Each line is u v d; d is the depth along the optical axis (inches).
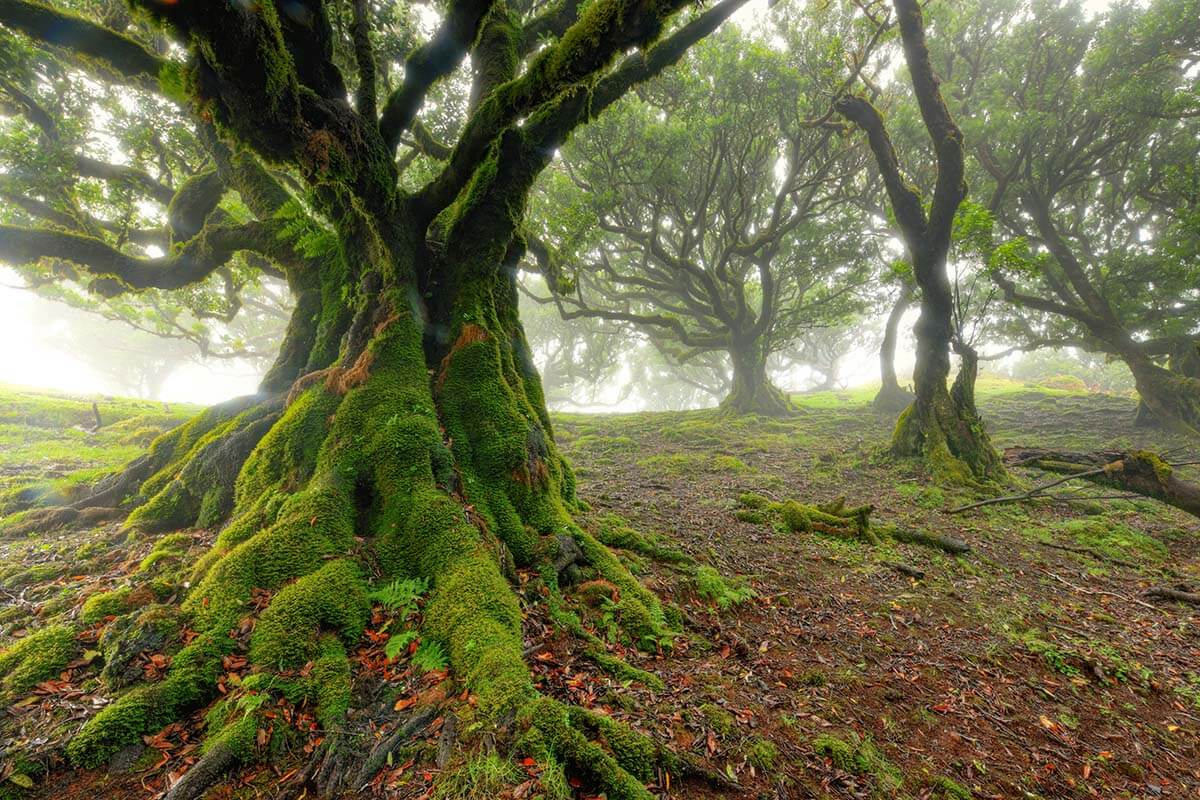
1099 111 603.8
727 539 295.4
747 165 746.8
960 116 703.7
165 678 123.4
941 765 139.8
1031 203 745.0
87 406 545.3
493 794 97.9
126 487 255.9
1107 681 188.9
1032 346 871.7
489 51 306.7
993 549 327.9
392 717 120.9
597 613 180.9
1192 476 547.5
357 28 212.8
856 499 444.1
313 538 172.9
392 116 227.0
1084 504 429.7
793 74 597.0
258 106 161.2
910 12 412.2
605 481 465.4
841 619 217.9
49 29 182.7
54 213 373.4
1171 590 268.5
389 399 219.1
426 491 192.5
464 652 135.9
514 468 222.5
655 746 118.0
